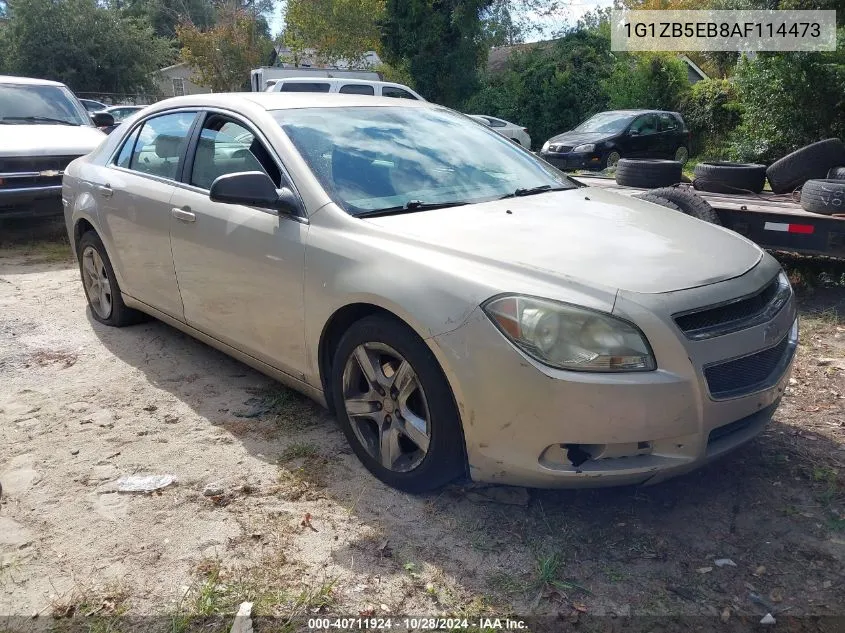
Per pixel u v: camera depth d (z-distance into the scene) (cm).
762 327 267
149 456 332
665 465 252
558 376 241
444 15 2650
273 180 345
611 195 380
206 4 5847
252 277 345
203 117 404
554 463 254
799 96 1219
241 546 268
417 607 237
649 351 243
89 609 237
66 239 823
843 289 576
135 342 478
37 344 475
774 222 534
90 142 816
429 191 341
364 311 302
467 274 263
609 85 2438
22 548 268
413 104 422
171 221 397
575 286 252
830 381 405
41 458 330
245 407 381
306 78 1619
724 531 272
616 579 247
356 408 307
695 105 2266
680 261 274
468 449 266
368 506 291
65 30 3316
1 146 740
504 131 2047
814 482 303
